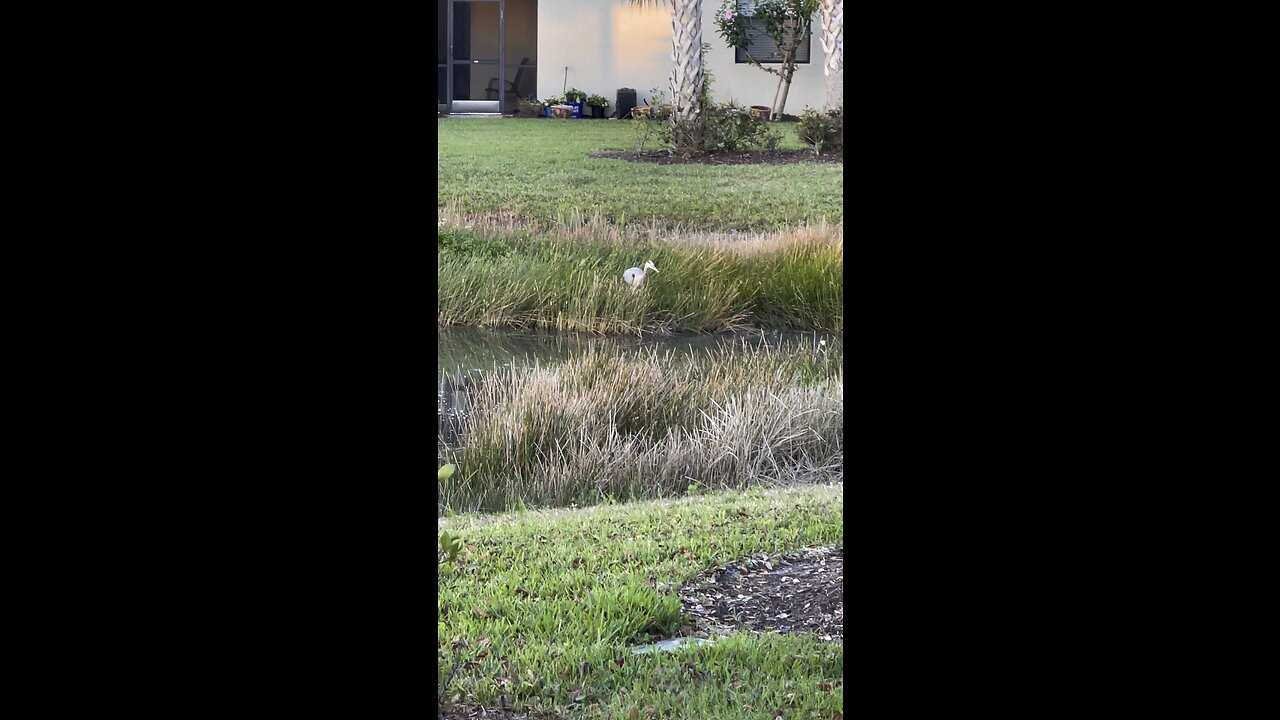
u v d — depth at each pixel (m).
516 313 11.28
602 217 13.83
